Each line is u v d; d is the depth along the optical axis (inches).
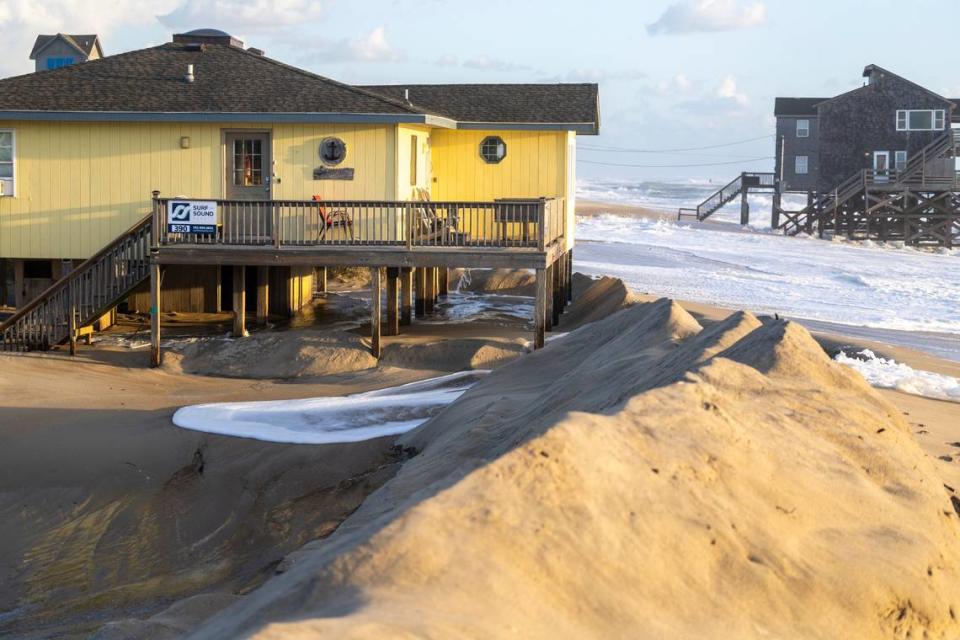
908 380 628.7
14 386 657.0
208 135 826.2
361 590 196.1
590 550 219.0
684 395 288.4
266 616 195.9
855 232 2381.9
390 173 816.3
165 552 402.3
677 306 490.9
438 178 977.5
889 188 2256.4
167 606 339.0
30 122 839.7
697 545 233.8
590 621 204.1
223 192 829.8
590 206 3786.9
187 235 761.6
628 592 214.4
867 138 2431.1
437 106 992.2
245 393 658.2
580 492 231.3
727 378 322.3
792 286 1363.2
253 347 751.7
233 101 821.9
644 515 233.9
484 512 217.5
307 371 723.4
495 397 473.7
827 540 255.1
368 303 1032.2
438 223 831.7
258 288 865.5
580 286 1176.2
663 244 2089.1
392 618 182.2
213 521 427.2
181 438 520.7
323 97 828.6
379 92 1045.2
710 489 253.1
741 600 225.9
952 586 258.5
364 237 816.3
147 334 835.4
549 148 964.6
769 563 237.3
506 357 738.8
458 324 897.5
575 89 1037.2
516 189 970.7
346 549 208.8
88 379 693.3
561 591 208.2
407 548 204.5
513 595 200.8
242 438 510.3
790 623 226.5
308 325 880.3
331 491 430.6
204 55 919.7
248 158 828.0
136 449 509.0
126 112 810.8
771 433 290.2
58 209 845.2
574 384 415.8
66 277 772.6
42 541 416.5
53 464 493.0
